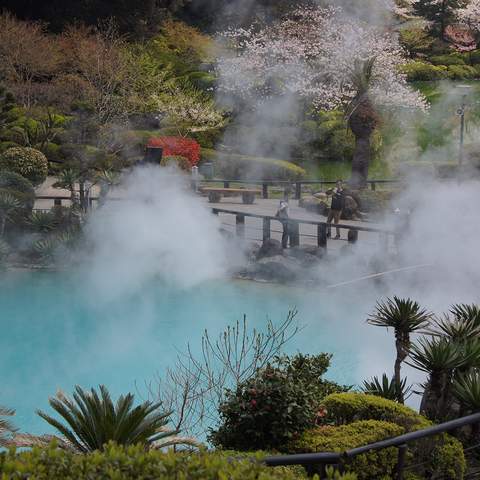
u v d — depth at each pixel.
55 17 52.22
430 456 8.38
